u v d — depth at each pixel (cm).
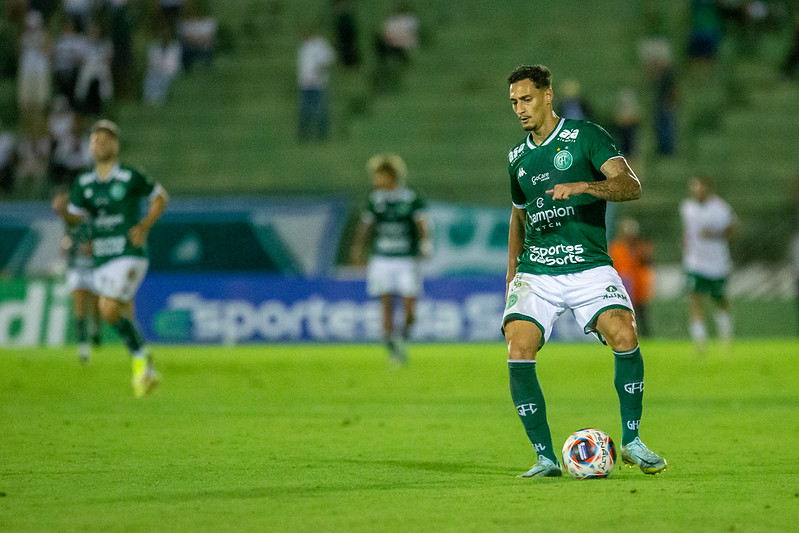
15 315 7306
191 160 9638
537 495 1914
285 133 9838
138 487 2017
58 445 2664
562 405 3781
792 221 8675
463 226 8238
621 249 7750
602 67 10081
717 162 9319
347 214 8131
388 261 5594
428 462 2381
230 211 8088
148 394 4059
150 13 10725
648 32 10175
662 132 9169
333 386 4547
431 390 4381
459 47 10431
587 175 2184
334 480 2106
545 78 2206
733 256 8712
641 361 2166
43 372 5112
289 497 1897
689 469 2264
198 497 1898
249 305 7506
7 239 8075
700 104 9681
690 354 6531
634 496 1900
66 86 9381
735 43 10250
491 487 2014
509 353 2181
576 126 2191
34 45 9438
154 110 10044
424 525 1634
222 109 10094
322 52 9425
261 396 4109
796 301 8225
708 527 1614
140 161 9725
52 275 7606
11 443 2698
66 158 9038
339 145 9569
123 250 3809
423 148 9562
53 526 1633
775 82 9994
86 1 9700
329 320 7525
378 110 9919
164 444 2688
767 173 9194
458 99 10000
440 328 7619
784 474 2183
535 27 10594
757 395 4169
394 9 10738
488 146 9581
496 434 2923
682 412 3534
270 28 10831
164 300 7488
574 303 2186
